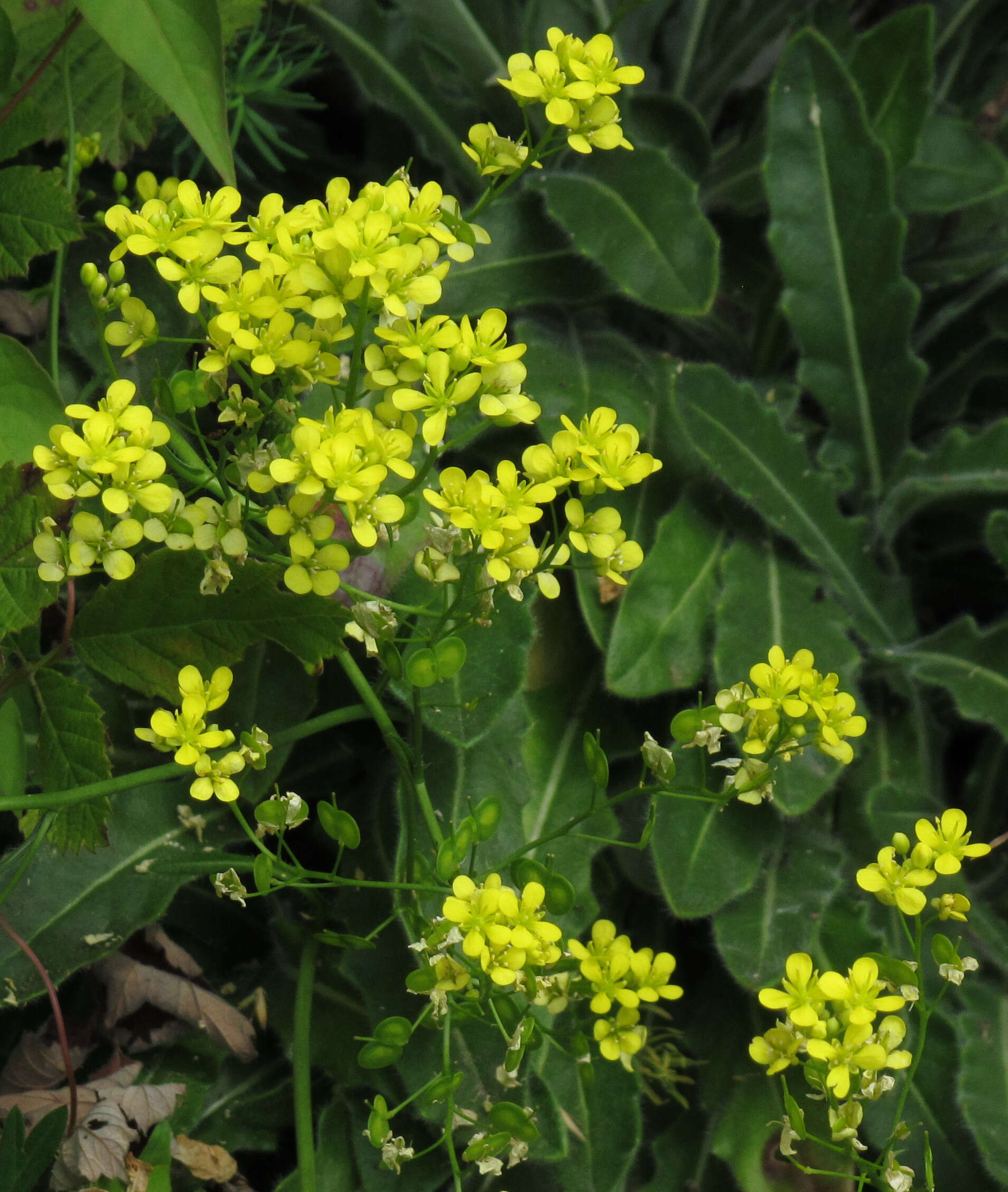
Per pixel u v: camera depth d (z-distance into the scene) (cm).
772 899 66
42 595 57
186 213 55
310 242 55
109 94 66
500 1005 58
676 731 57
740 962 65
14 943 62
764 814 66
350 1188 63
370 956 64
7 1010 64
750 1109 65
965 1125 65
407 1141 63
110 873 63
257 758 56
